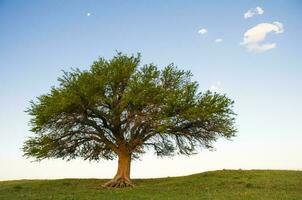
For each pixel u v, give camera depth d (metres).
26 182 52.59
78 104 42.41
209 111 42.62
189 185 42.09
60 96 42.75
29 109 44.34
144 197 31.94
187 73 46.66
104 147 47.78
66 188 41.44
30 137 45.31
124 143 45.88
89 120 45.16
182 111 43.47
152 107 43.06
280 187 38.66
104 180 51.09
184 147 47.47
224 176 47.53
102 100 42.88
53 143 45.19
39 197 31.92
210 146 47.12
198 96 45.00
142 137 45.69
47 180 53.91
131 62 44.41
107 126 45.56
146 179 52.69
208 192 35.03
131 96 41.72
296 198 30.78
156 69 45.34
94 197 31.86
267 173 48.31
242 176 46.78
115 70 43.47
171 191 36.34
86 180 51.59
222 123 44.69
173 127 44.31
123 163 45.53
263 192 34.56
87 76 42.75
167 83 46.12
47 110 41.94
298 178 44.09
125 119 43.97
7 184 50.69
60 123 44.41
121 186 43.78
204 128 45.16
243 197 31.27
